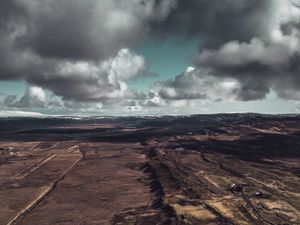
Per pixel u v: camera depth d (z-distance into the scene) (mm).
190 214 140375
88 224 135625
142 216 142625
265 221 133875
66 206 160000
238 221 133250
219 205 152625
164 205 153375
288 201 159500
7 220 141375
